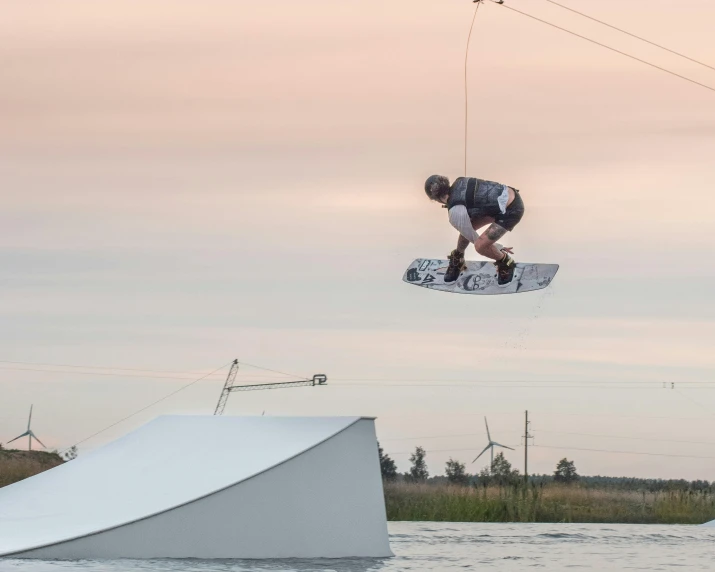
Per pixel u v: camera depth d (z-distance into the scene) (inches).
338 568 938.1
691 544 1393.9
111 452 1120.8
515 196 1066.7
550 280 1135.0
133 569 860.6
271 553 968.3
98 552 903.7
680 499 2043.6
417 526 1734.7
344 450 1045.8
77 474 1087.0
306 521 997.2
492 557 1146.7
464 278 1147.9
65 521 970.1
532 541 1397.6
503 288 1140.5
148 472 1050.7
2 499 1061.1
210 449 1066.7
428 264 1158.3
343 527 1026.7
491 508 1998.0
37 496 1048.2
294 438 1055.0
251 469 996.6
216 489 949.8
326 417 1081.4
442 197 1097.4
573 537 1489.9
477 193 1063.6
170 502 959.6
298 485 997.2
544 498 2020.2
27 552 890.7
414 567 993.5
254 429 1096.2
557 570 1043.3
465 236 1081.4
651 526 1845.5
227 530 948.0
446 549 1227.9
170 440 1113.4
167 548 921.5
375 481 1072.8
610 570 1055.0
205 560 927.0
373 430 1087.6
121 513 959.6
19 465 2305.6
